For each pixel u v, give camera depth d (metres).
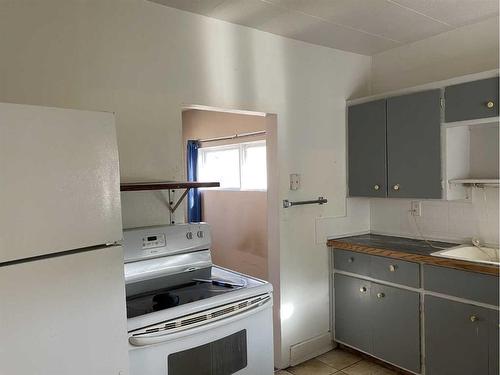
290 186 2.85
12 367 1.10
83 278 1.24
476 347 2.22
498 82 2.27
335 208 3.13
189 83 2.34
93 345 1.27
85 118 1.24
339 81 3.14
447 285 2.34
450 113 2.49
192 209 4.59
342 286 2.99
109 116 1.31
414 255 2.49
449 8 2.40
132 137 2.12
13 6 1.78
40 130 1.15
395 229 3.19
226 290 1.96
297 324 2.91
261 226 3.85
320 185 3.03
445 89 2.52
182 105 2.32
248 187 4.07
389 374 2.70
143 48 2.16
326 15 2.45
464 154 2.67
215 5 2.25
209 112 4.48
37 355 1.15
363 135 3.03
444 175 2.53
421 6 2.36
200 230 2.16
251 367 1.92
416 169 2.67
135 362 1.54
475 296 2.22
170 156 2.26
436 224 2.92
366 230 3.36
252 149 4.01
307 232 2.96
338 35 2.80
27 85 1.82
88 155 1.25
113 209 1.32
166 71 2.25
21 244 1.12
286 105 2.81
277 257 2.82
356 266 2.88
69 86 1.93
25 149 1.12
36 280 1.14
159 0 2.17
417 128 2.66
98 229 1.28
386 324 2.69
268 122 2.83
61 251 1.20
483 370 2.20
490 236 2.62
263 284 2.04
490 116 2.30
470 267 2.21
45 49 1.86
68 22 1.93
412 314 2.53
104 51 2.03
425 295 2.46
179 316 1.66
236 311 1.84
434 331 2.42
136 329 1.55
